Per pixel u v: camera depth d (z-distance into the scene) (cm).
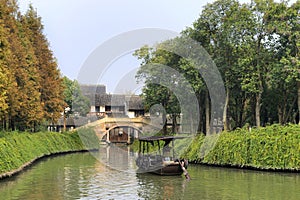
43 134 4444
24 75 3562
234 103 4081
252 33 3459
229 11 3428
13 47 3497
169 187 2091
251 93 3856
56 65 4934
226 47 3519
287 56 3412
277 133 2759
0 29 2969
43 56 4688
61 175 2595
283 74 3403
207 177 2436
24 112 3722
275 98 3953
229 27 3384
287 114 3988
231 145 2966
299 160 2567
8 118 3434
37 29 4653
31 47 4078
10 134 3125
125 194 1909
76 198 1817
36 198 1816
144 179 2391
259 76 3472
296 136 2642
